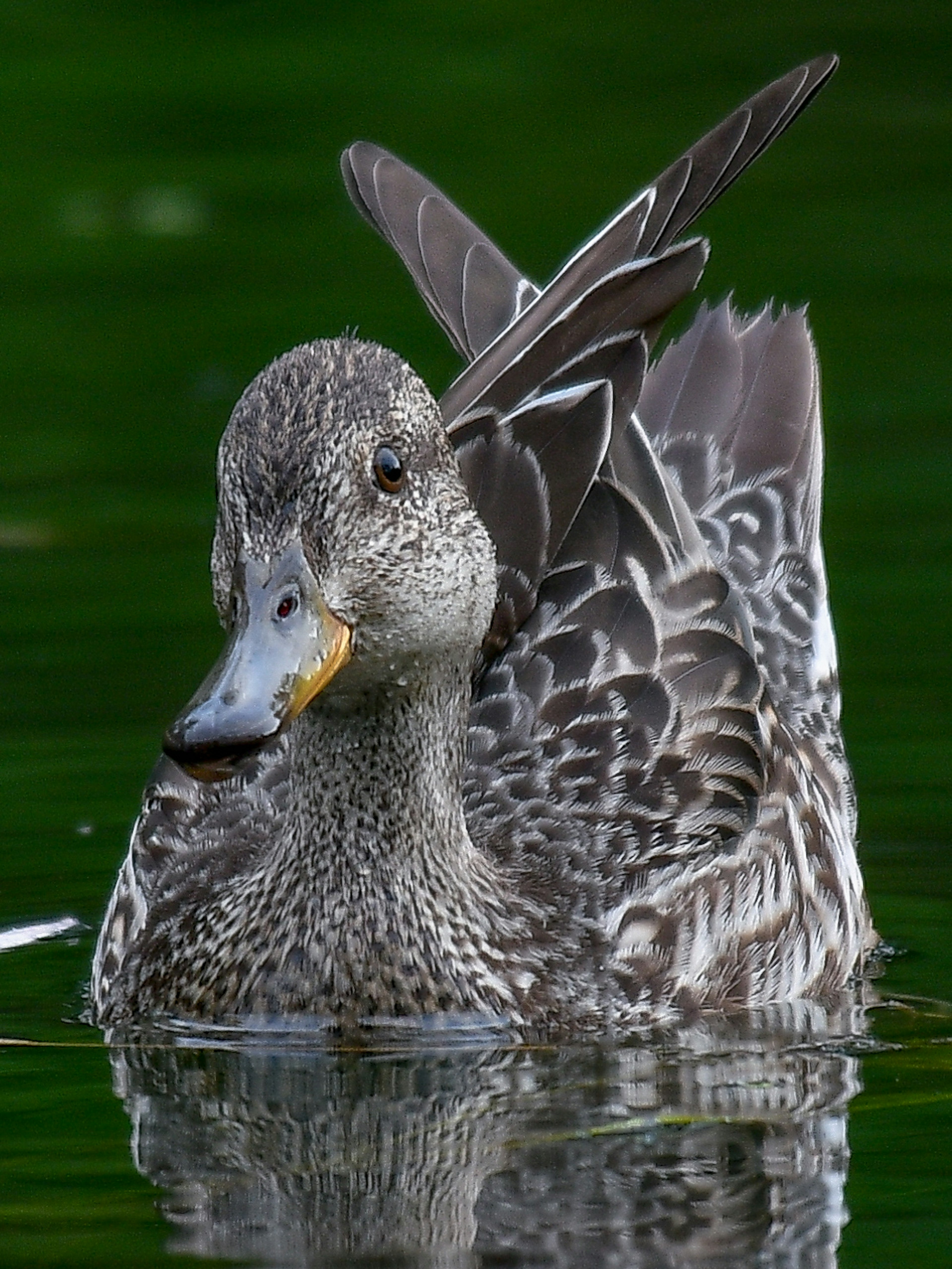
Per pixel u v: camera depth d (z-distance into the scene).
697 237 12.78
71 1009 11.86
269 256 21.98
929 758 14.69
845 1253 8.80
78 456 18.58
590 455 12.72
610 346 12.84
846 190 23.28
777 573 14.41
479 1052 11.15
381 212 14.76
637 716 12.54
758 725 12.77
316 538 10.32
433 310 14.28
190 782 12.62
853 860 13.52
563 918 11.80
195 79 25.22
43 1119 10.25
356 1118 10.26
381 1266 8.72
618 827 12.25
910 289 21.19
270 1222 9.10
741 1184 9.44
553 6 26.81
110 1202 9.30
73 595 16.55
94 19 26.30
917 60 25.59
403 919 11.31
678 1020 11.77
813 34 26.12
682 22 26.34
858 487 18.03
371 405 10.52
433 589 10.79
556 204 22.33
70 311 20.91
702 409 15.06
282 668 10.06
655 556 12.91
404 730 11.16
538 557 12.61
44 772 14.37
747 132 13.72
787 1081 10.75
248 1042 11.32
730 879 12.36
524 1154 9.78
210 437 18.86
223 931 11.51
